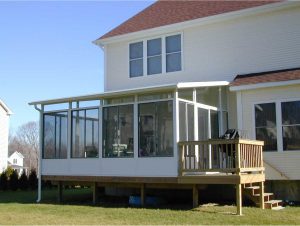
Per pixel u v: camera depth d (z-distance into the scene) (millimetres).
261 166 13219
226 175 12055
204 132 14938
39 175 16766
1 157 32156
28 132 75688
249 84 14820
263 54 16406
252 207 12938
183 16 18672
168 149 13500
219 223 10180
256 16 16703
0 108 32500
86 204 14992
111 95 14953
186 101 14000
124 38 19531
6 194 21422
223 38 17344
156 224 10156
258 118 14828
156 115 13945
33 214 12234
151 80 18797
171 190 16047
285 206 13305
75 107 16094
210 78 17438
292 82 13992
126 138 14609
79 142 15844
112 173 14773
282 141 14305
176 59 18344
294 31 15828
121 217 11359
